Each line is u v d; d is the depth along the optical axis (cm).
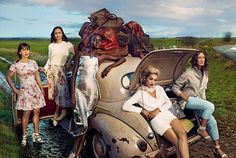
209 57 2305
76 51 601
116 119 496
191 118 578
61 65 668
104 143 507
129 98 496
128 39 589
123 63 555
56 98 669
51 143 650
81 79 529
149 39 652
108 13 603
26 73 611
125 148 462
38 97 628
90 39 561
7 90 1105
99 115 524
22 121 627
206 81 557
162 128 467
